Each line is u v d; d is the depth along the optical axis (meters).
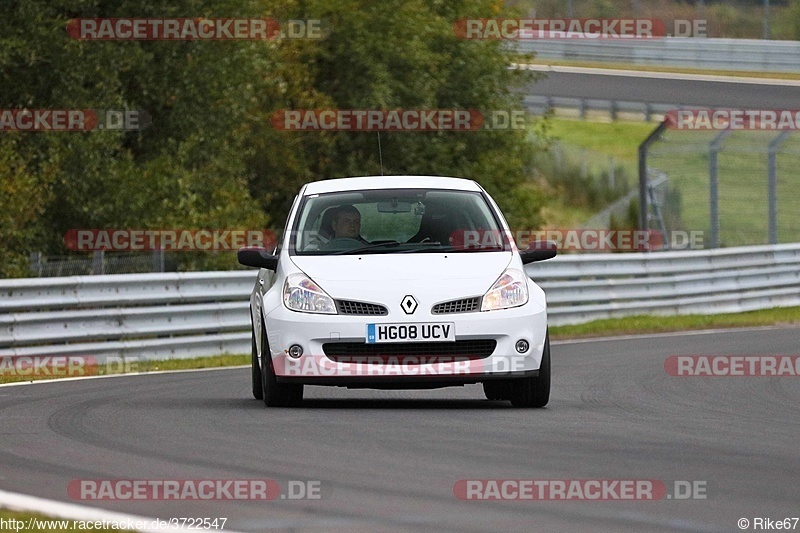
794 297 84.25
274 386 31.30
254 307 34.16
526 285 31.47
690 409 32.00
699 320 72.62
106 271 64.44
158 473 21.56
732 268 81.44
